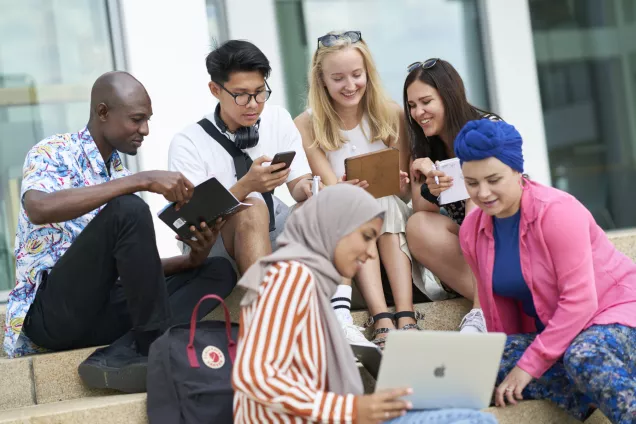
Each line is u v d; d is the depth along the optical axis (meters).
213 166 3.75
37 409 3.10
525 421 3.09
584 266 3.00
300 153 3.93
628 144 5.73
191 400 2.91
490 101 5.61
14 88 4.76
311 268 2.53
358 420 2.40
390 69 5.52
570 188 5.69
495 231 3.19
